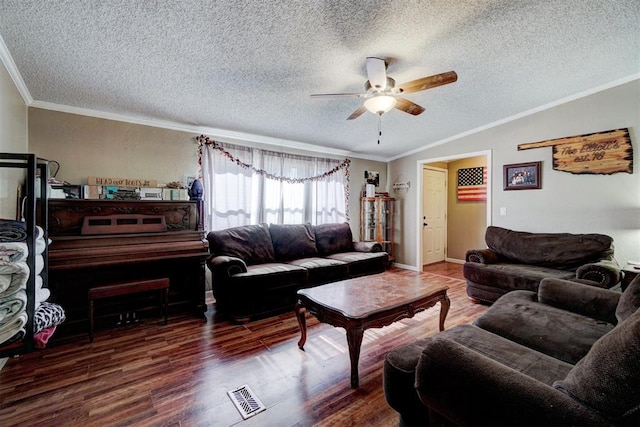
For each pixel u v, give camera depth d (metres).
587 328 1.63
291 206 4.56
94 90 2.66
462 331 1.64
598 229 3.35
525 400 0.86
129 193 3.00
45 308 1.59
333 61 2.36
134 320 2.87
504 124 4.09
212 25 1.87
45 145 2.85
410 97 3.26
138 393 1.79
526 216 3.91
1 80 2.04
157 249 2.76
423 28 2.03
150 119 3.36
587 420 0.79
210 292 3.81
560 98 3.53
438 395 1.04
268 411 1.64
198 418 1.58
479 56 2.46
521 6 1.89
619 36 2.27
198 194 3.29
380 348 2.40
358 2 1.74
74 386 1.85
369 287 2.52
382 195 5.54
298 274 3.30
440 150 4.91
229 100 3.00
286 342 2.49
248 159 4.11
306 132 4.11
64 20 1.76
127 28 1.86
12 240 1.36
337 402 1.72
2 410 1.63
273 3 1.71
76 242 2.46
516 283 3.15
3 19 1.72
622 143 3.17
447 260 6.22
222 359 2.20
